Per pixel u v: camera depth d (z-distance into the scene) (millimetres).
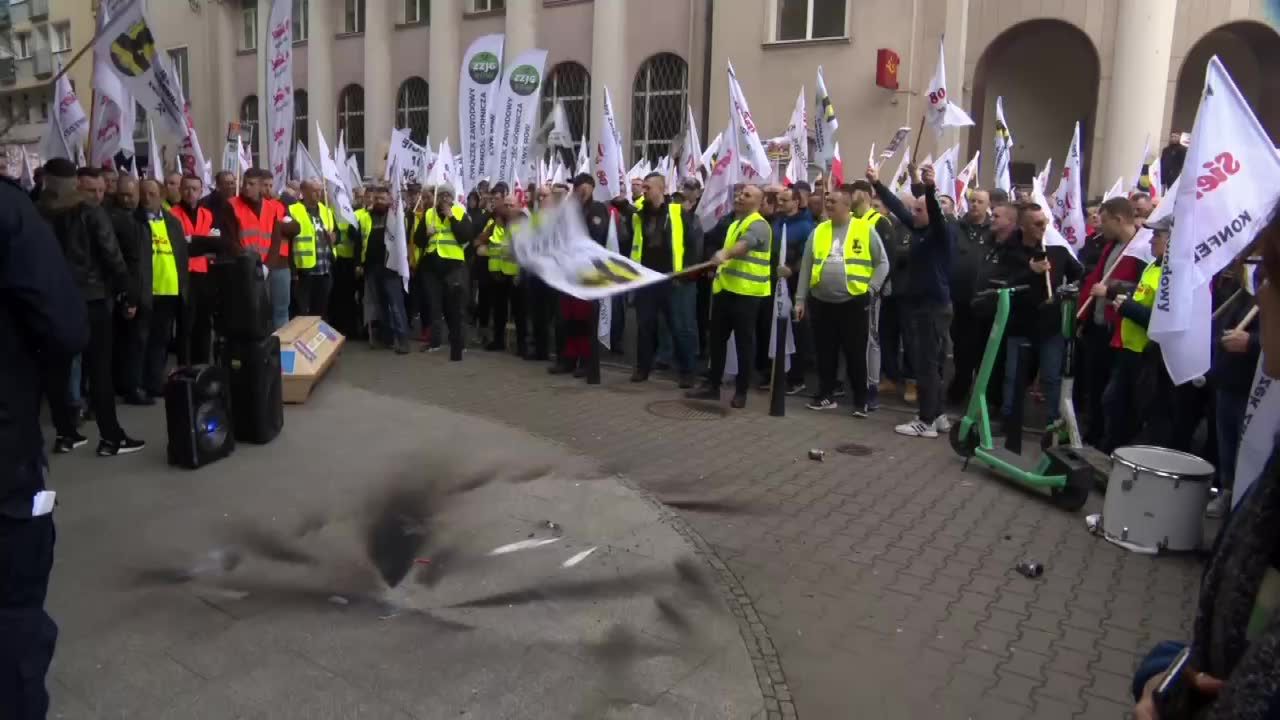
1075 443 6160
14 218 2527
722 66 17219
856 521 5438
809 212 9250
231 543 4805
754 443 7074
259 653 3678
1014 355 7016
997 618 4227
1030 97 16422
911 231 7328
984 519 5516
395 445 6715
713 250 9641
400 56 23344
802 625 4121
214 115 28891
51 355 2654
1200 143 4770
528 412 7922
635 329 13438
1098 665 3812
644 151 19141
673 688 3547
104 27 8531
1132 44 13992
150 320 7785
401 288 10672
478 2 21828
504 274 10625
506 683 3527
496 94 11844
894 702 3506
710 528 5266
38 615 2691
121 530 4918
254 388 6539
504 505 5520
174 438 5961
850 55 15898
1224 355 5316
